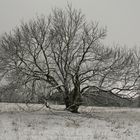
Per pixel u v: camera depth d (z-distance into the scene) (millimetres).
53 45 20953
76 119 18219
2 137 11039
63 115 19844
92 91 21469
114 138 12242
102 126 16078
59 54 20984
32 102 19188
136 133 14250
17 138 10875
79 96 21141
